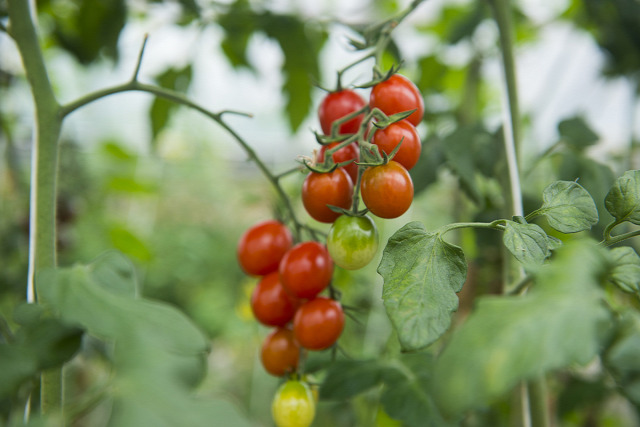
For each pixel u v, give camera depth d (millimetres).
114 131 1711
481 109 998
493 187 718
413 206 1059
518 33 870
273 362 416
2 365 287
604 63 787
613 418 726
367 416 653
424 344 271
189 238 2061
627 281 270
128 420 257
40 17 720
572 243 277
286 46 676
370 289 891
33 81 392
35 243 386
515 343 240
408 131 337
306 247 395
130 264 343
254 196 862
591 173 518
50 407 350
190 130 2029
